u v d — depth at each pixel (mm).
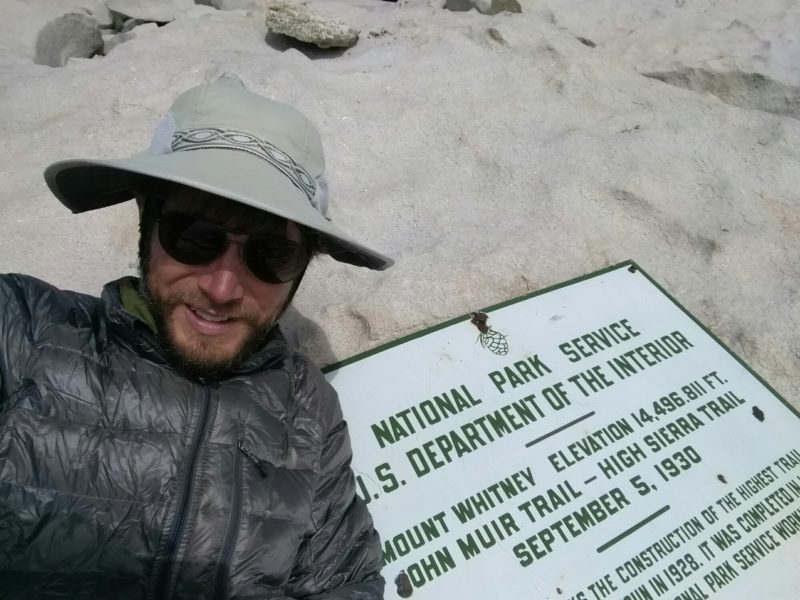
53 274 966
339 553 635
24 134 1233
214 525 549
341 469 680
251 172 542
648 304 1040
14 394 539
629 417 890
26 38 1648
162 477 550
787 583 788
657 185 1271
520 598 719
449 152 1326
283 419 653
